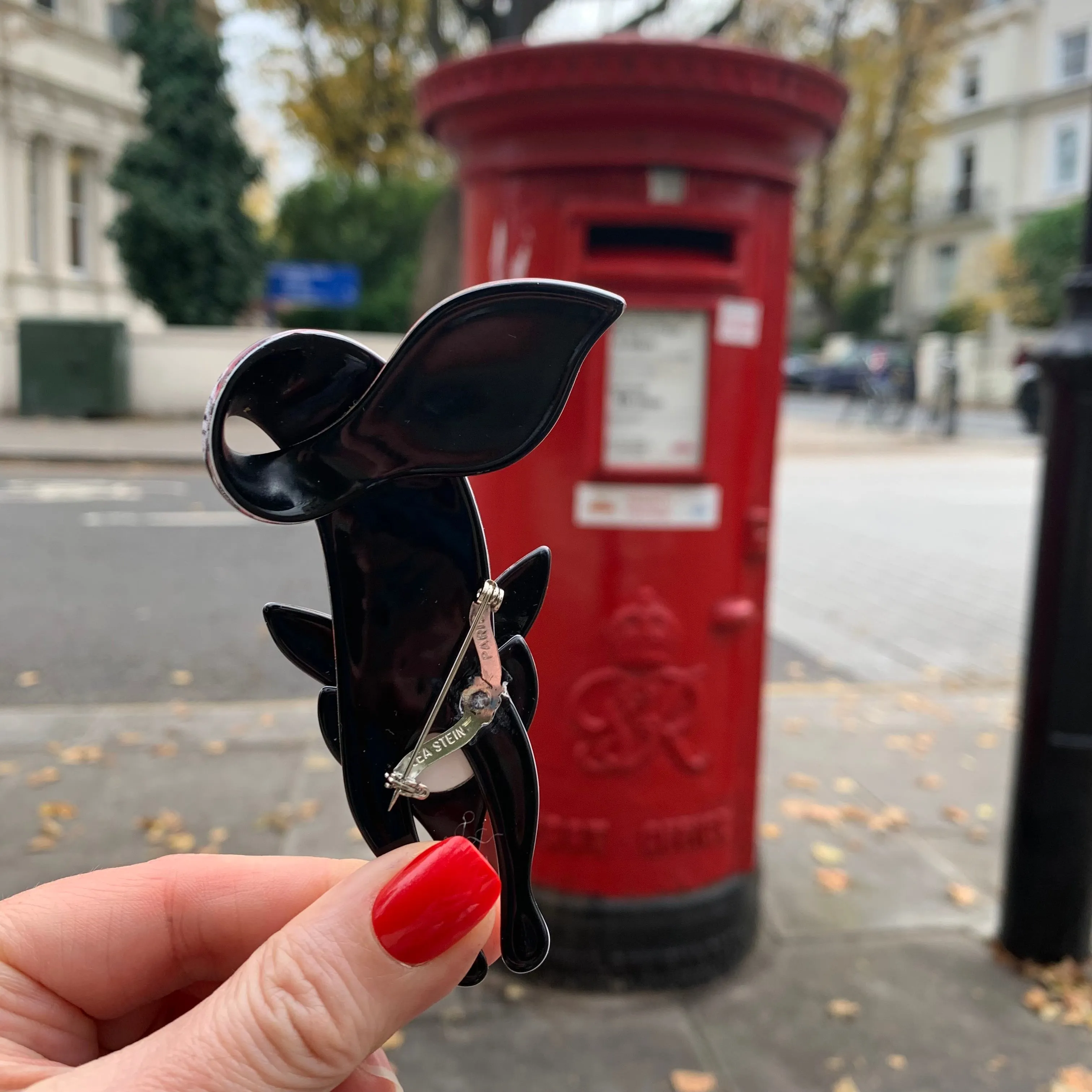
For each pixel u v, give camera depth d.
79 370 13.71
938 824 3.41
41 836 3.19
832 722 4.38
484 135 2.26
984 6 31.73
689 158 2.14
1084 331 2.40
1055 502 2.49
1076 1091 2.15
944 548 8.32
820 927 2.78
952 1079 2.20
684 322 2.26
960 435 18.00
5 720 4.15
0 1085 0.88
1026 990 2.51
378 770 0.70
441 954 0.76
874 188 27.86
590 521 2.32
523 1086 2.17
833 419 22.00
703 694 2.44
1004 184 31.89
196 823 3.29
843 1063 2.25
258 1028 0.77
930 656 5.44
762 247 2.30
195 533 7.79
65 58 17.05
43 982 1.00
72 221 18.48
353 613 0.69
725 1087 2.17
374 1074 0.98
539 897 2.51
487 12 10.27
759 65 2.07
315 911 0.80
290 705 4.41
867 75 19.59
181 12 14.59
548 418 0.65
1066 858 2.53
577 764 2.43
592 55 2.03
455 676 0.70
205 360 14.45
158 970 1.06
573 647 2.38
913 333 32.78
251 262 15.52
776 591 6.84
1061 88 30.02
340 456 0.65
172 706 4.38
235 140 15.04
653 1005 2.44
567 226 2.19
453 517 0.69
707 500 2.35
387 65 15.83
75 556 6.95
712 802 2.51
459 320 0.63
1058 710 2.50
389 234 16.72
